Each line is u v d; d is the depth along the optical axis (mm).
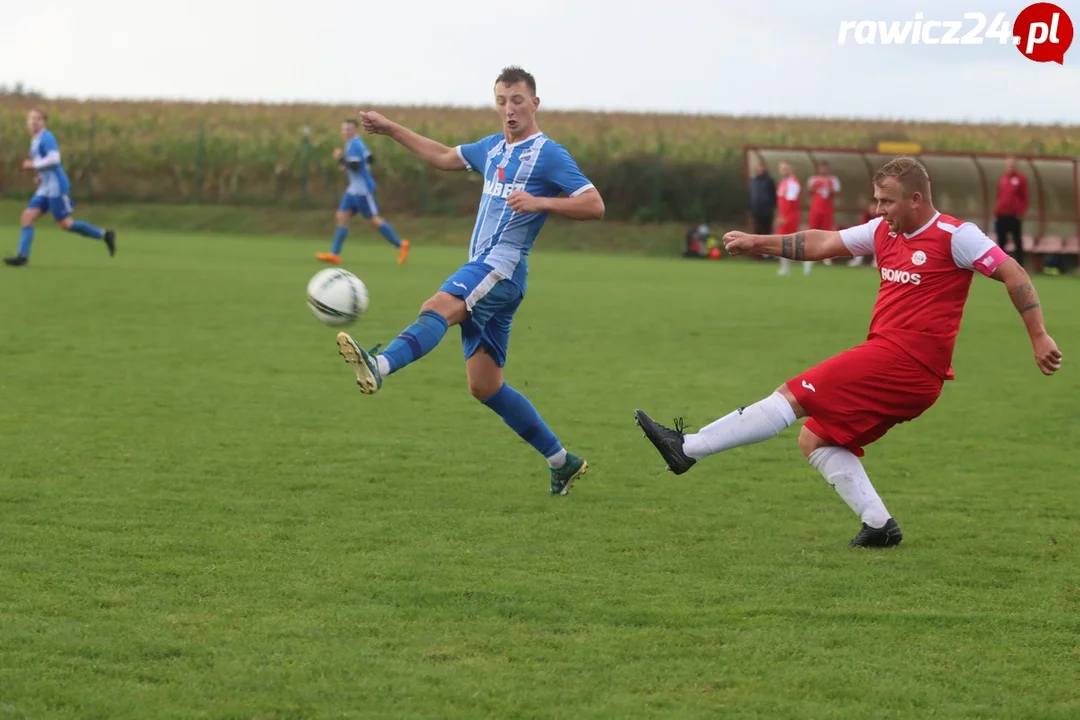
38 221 78312
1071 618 9820
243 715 7570
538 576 10672
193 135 91188
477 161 13820
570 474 13938
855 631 9430
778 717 7730
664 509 13500
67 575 10344
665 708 7824
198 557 11008
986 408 21156
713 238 77188
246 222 81438
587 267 58750
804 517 13305
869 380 11938
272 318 30875
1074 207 69938
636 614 9680
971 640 9281
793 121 117875
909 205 11766
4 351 24125
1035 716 7844
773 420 12156
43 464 14727
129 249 57531
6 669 8211
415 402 20172
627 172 81125
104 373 21938
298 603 9750
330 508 13031
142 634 8922
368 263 53531
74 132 90688
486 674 8320
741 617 9695
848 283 51344
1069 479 15578
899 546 12148
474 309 13070
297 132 94438
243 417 18312
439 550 11461
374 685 8070
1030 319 11508
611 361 25766
